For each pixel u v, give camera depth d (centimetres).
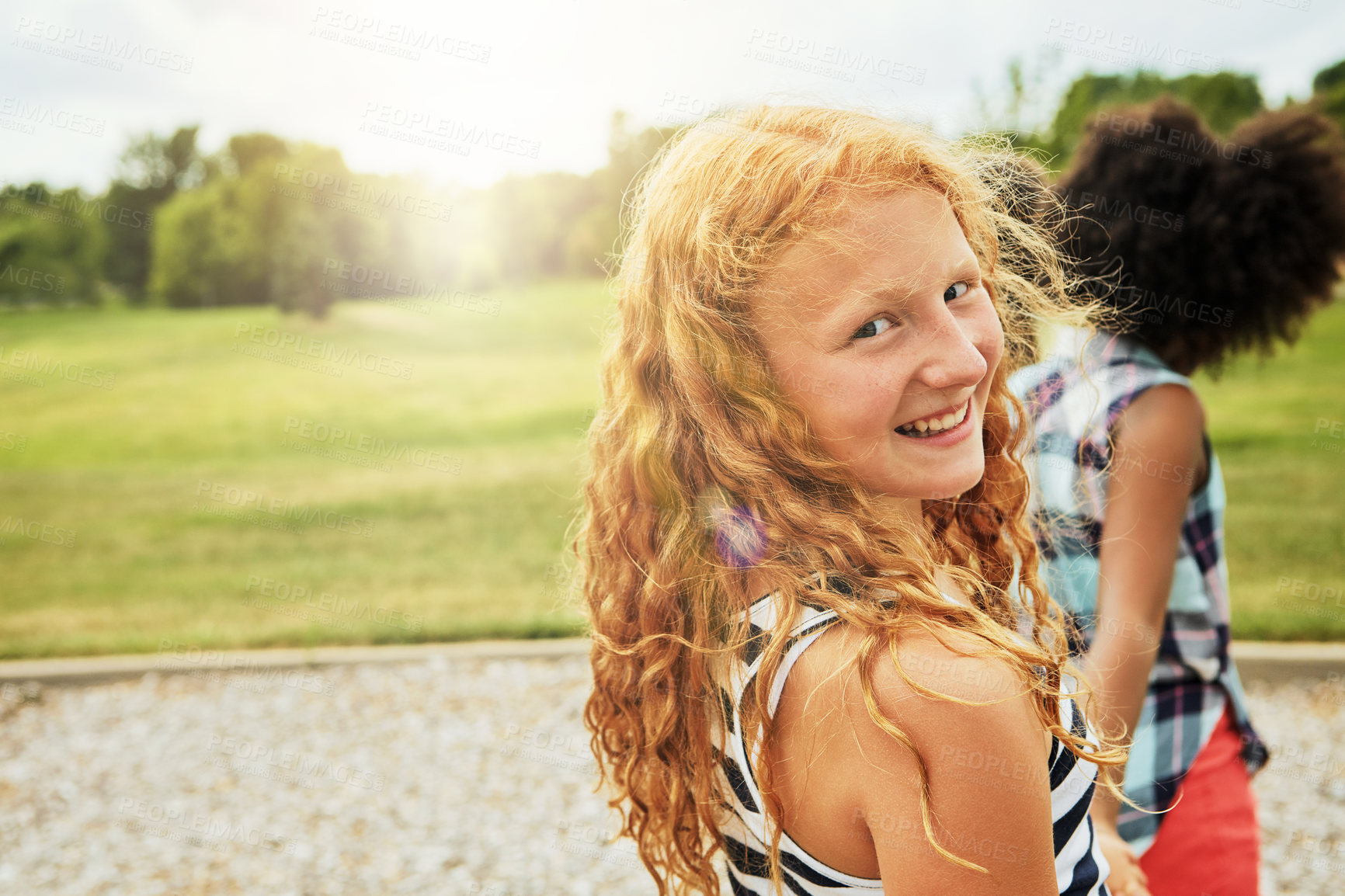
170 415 1255
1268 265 149
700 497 85
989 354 78
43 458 1062
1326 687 414
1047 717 73
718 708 83
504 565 629
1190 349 150
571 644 493
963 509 111
